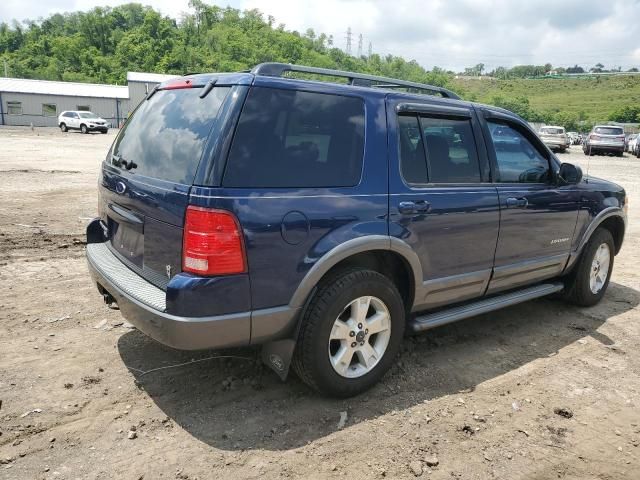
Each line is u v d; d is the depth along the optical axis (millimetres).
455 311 3990
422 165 3650
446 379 3730
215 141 2814
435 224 3623
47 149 22500
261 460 2787
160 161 3156
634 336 4652
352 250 3162
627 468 2891
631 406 3502
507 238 4176
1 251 6250
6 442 2820
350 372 3369
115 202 3604
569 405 3475
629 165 24281
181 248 2859
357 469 2756
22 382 3398
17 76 96000
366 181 3301
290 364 3316
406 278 3664
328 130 3197
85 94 53406
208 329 2793
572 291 5176
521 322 4883
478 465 2844
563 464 2893
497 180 4160
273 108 2988
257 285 2891
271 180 2924
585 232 4953
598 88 166750
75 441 2863
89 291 5047
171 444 2881
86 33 119625
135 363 3717
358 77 3562
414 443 2992
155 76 56438
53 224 7918
